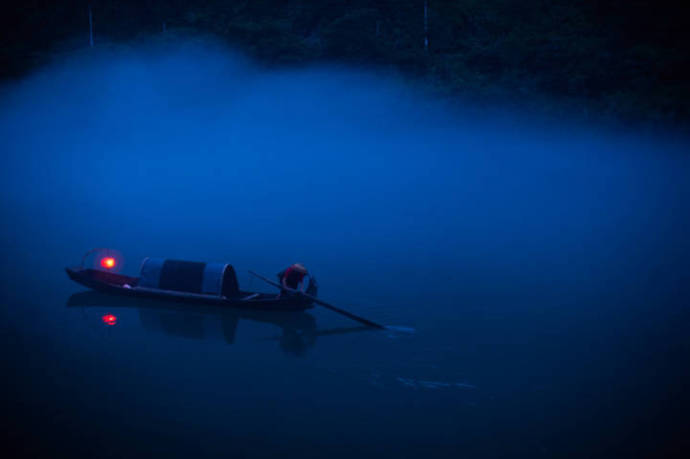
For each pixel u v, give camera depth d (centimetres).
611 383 601
